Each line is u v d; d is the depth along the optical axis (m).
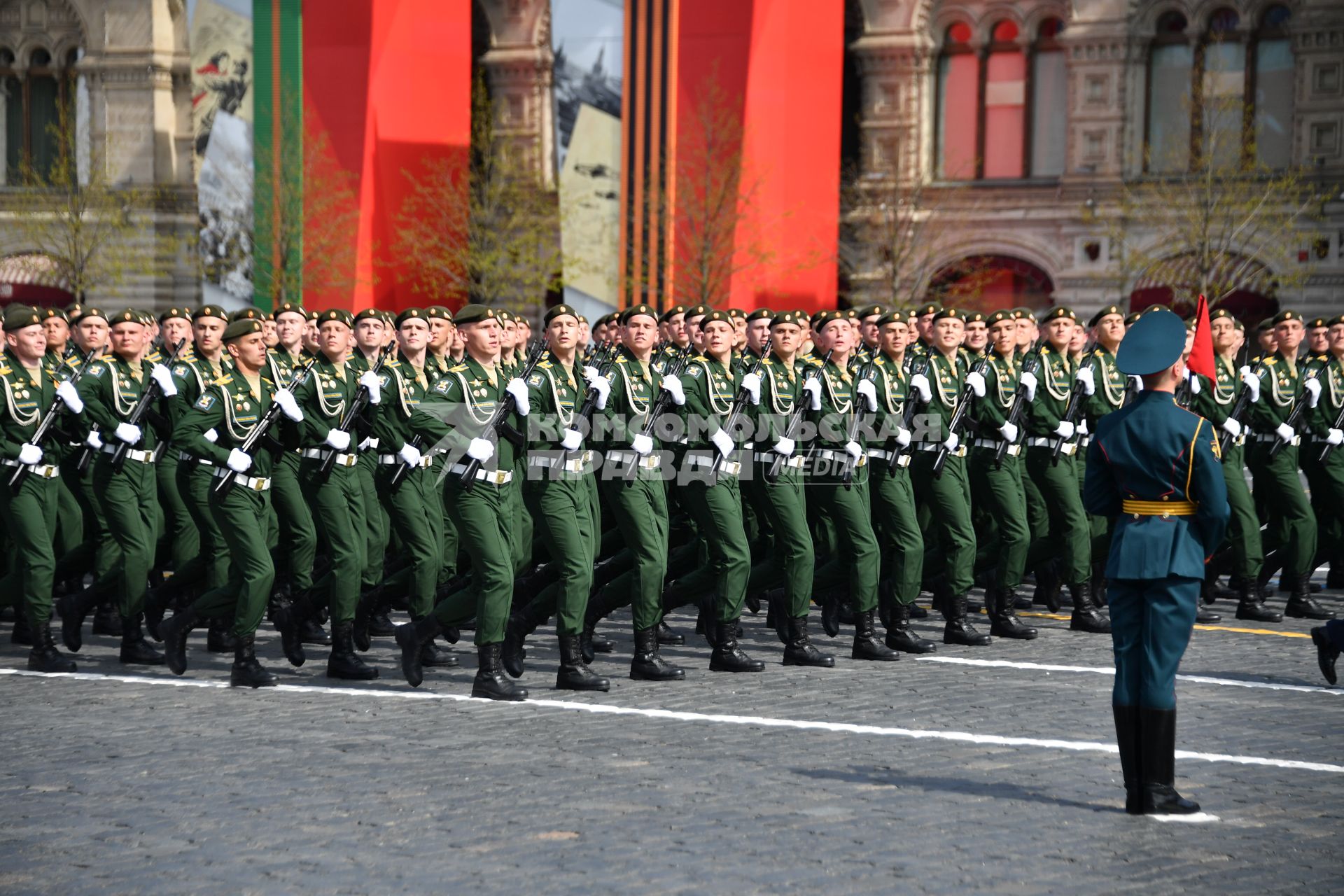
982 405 31.97
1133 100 97.38
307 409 28.50
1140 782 19.02
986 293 102.38
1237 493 34.44
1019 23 99.94
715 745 22.59
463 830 18.23
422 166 98.44
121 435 29.17
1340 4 91.88
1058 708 25.22
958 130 102.25
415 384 29.44
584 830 18.23
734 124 92.25
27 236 109.06
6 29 113.19
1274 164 95.06
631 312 27.97
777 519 28.98
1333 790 20.19
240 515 27.17
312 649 31.34
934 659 29.98
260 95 98.00
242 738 23.06
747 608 37.00
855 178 103.38
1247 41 94.81
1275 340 35.38
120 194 109.44
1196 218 92.94
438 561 29.69
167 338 34.19
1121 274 96.88
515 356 37.62
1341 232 92.81
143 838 17.94
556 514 26.84
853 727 23.75
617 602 28.92
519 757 21.80
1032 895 15.98
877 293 102.44
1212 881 16.45
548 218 102.25
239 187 103.75
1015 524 32.25
